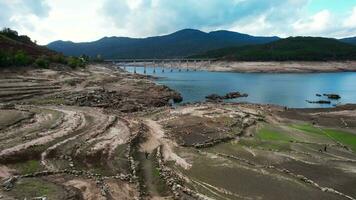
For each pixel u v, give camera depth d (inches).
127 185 1220.5
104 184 1159.6
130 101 3233.3
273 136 2034.9
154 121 2315.5
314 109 3134.8
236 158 1598.2
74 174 1226.6
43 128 1745.8
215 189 1248.2
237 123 2289.6
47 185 1073.5
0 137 1568.7
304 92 4547.2
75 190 1053.2
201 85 5482.3
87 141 1608.0
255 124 2333.9
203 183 1301.7
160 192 1227.2
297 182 1328.7
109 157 1470.2
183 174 1390.3
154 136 1920.5
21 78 3853.3
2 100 2765.7
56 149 1470.2
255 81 6058.1
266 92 4557.1
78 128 1807.3
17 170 1258.6
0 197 953.5
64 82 3882.9
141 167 1449.3
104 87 4018.2
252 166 1491.1
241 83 5738.2
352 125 2393.0
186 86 5344.5
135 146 1678.2
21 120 1872.5
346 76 6958.7
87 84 4087.1
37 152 1421.0
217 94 4365.2
